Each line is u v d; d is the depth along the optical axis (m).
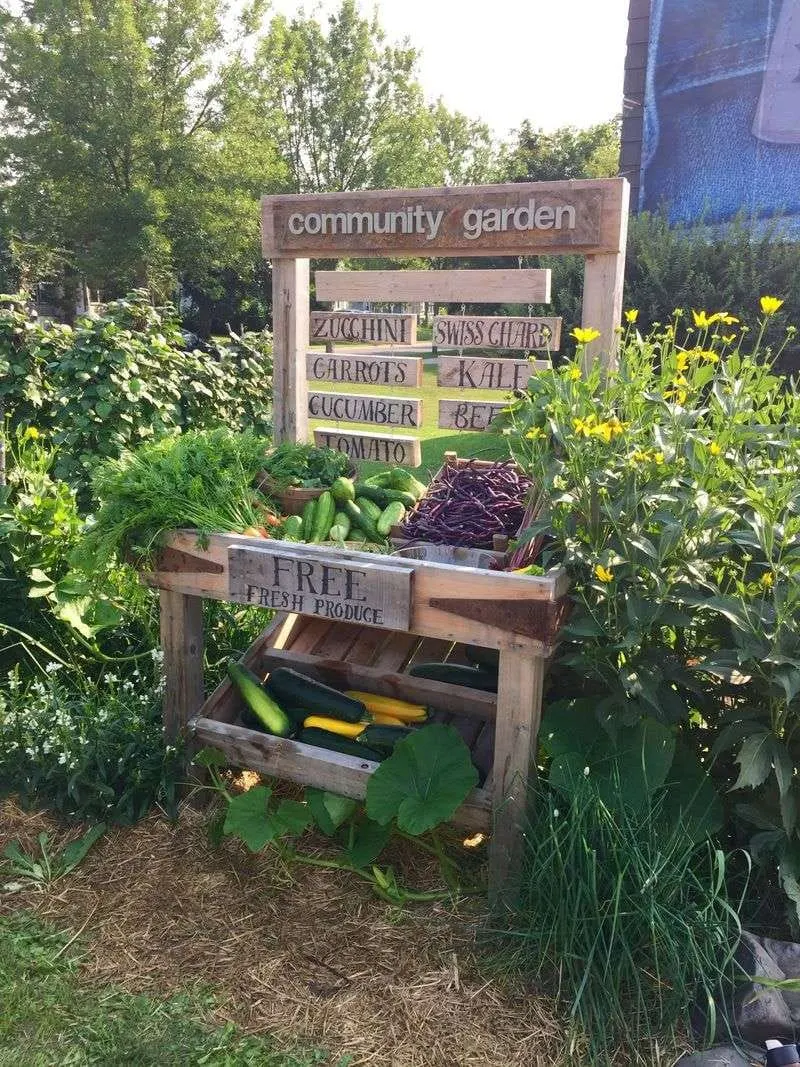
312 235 3.76
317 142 36.81
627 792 2.36
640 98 11.65
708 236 9.32
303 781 2.80
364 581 2.52
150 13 28.27
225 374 6.55
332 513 3.20
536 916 2.33
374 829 2.75
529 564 2.63
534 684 2.40
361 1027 2.17
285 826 2.61
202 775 3.10
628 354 2.74
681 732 2.69
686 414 2.50
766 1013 2.05
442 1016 2.19
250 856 2.80
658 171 11.63
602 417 2.56
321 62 35.47
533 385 3.06
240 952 2.42
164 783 2.99
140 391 5.63
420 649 3.26
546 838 2.30
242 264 30.97
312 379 4.14
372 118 36.56
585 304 3.26
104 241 27.53
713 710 2.64
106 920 2.55
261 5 29.58
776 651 2.11
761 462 2.51
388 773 2.59
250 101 30.28
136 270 28.17
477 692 2.95
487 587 2.37
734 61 10.85
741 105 10.90
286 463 3.41
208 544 2.81
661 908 2.16
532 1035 2.13
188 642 3.03
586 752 2.45
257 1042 2.13
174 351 6.25
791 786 2.30
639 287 8.65
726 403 2.51
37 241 28.11
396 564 2.51
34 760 3.04
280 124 32.47
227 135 29.72
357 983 2.30
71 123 27.64
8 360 5.80
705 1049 2.06
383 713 3.01
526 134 33.44
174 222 29.08
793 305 8.21
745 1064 2.01
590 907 2.22
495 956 2.34
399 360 3.91
